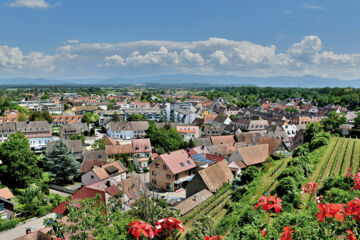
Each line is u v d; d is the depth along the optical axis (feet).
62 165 218.38
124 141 378.73
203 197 157.07
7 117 442.09
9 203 161.89
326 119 368.48
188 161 215.92
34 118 455.22
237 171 206.28
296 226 51.39
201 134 418.72
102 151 252.21
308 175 145.07
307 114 568.00
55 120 486.79
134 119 457.27
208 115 533.14
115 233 62.85
